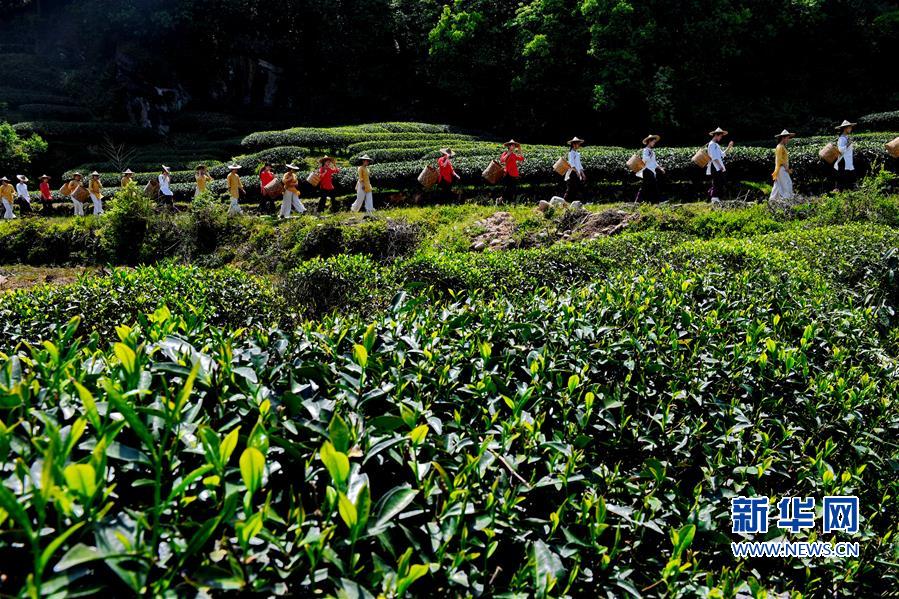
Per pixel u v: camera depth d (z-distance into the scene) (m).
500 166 14.10
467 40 27.95
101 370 2.19
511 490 2.12
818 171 13.76
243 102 34.44
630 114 25.48
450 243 11.02
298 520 1.57
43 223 13.05
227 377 2.14
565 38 24.86
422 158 19.09
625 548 2.30
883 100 26.08
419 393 2.46
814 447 3.29
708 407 3.22
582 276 6.93
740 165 14.29
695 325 3.99
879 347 4.56
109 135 27.78
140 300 5.45
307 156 21.22
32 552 1.34
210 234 12.37
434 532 1.83
